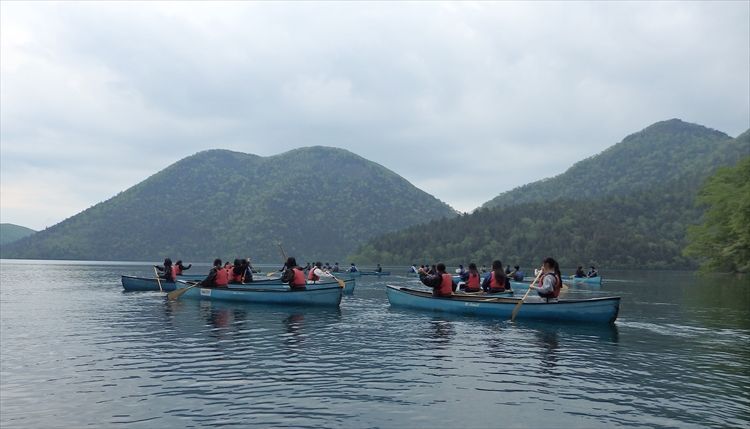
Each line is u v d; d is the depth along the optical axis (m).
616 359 11.74
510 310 18.20
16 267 107.88
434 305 20.33
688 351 12.84
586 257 145.25
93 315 19.27
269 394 8.60
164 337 14.23
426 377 9.84
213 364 10.84
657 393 8.90
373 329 15.92
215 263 24.53
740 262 59.81
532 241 162.88
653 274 89.62
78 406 7.98
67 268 101.69
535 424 7.27
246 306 22.22
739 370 10.71
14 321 17.66
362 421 7.32
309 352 12.19
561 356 12.00
